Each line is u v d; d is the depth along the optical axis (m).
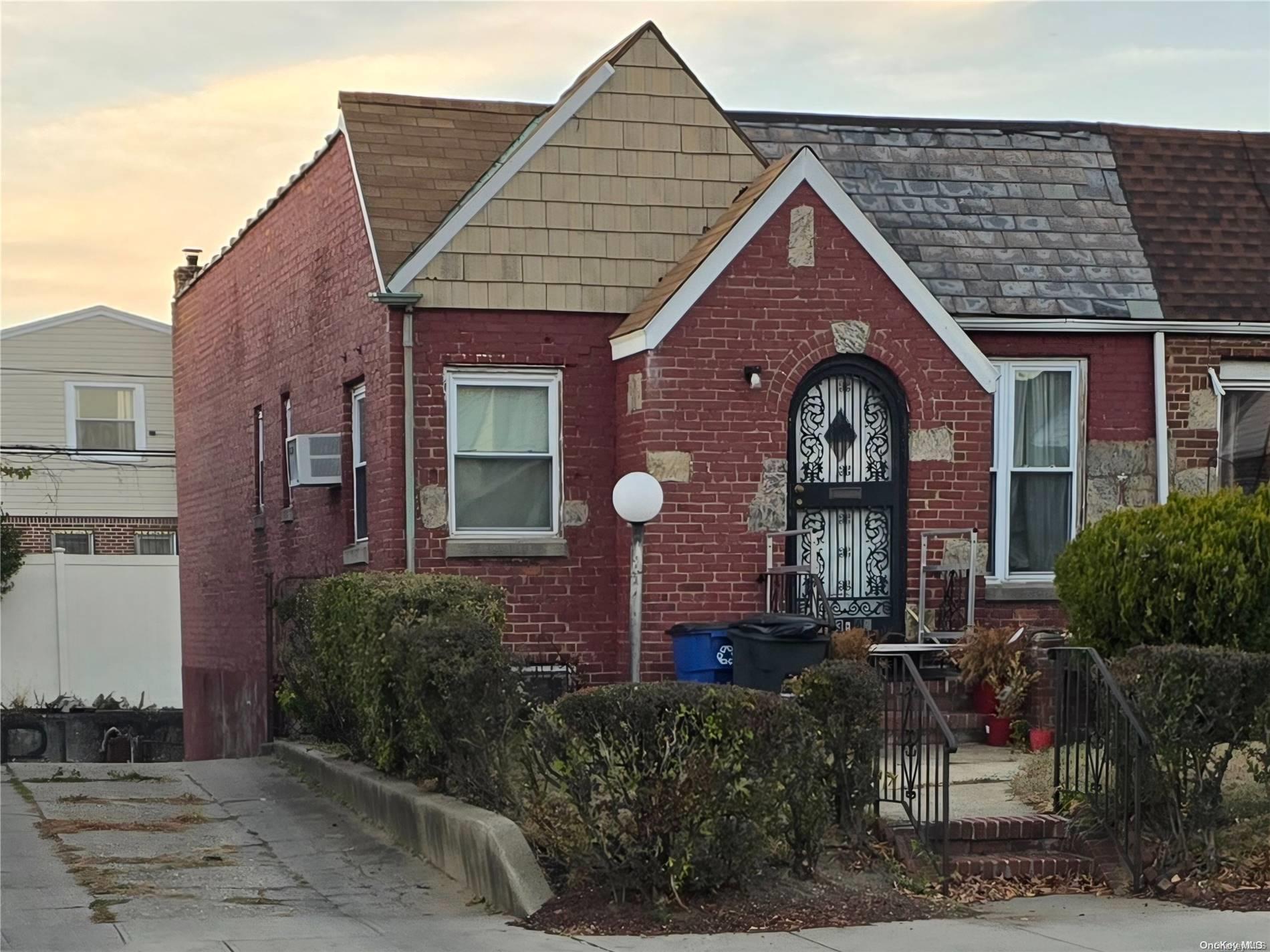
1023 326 15.62
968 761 12.73
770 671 13.15
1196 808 9.62
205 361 22.97
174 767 15.19
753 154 15.66
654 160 15.34
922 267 15.90
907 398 14.65
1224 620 11.56
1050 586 15.30
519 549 14.77
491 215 14.83
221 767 15.12
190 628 23.89
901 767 10.90
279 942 8.09
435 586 11.81
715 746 8.71
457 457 14.84
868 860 9.69
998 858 9.88
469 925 8.64
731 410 14.28
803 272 14.41
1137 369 16.11
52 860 10.33
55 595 28.25
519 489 15.02
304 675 14.87
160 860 10.46
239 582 20.84
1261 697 9.59
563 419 15.01
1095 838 10.02
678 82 15.44
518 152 14.89
